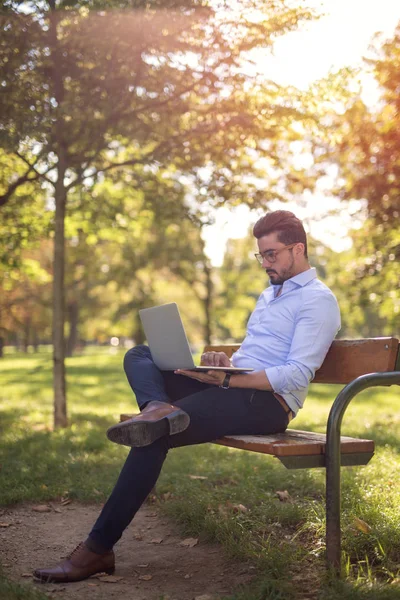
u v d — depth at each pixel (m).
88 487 4.73
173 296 36.41
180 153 8.01
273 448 2.90
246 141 8.20
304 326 3.27
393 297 11.62
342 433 7.27
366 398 16.23
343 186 9.23
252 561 3.21
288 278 3.46
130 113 7.62
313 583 2.89
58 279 8.64
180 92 7.55
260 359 3.46
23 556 3.46
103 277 30.36
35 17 6.92
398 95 8.21
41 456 5.77
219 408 3.23
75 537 3.81
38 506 4.38
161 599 2.78
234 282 33.50
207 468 5.36
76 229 11.49
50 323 37.81
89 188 9.81
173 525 3.97
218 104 7.64
